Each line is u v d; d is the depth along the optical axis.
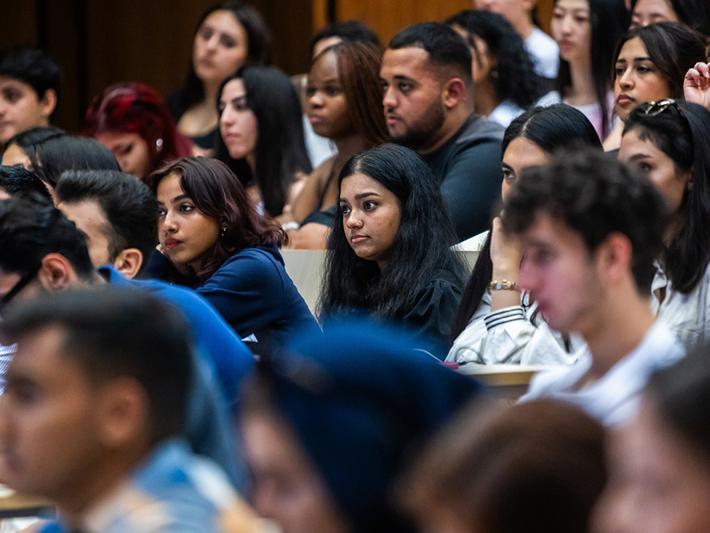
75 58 23.91
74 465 5.27
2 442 5.37
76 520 5.32
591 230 6.34
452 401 4.94
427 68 13.48
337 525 4.73
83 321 5.29
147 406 5.32
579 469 4.25
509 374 8.13
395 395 4.83
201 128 17.95
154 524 5.07
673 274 8.70
